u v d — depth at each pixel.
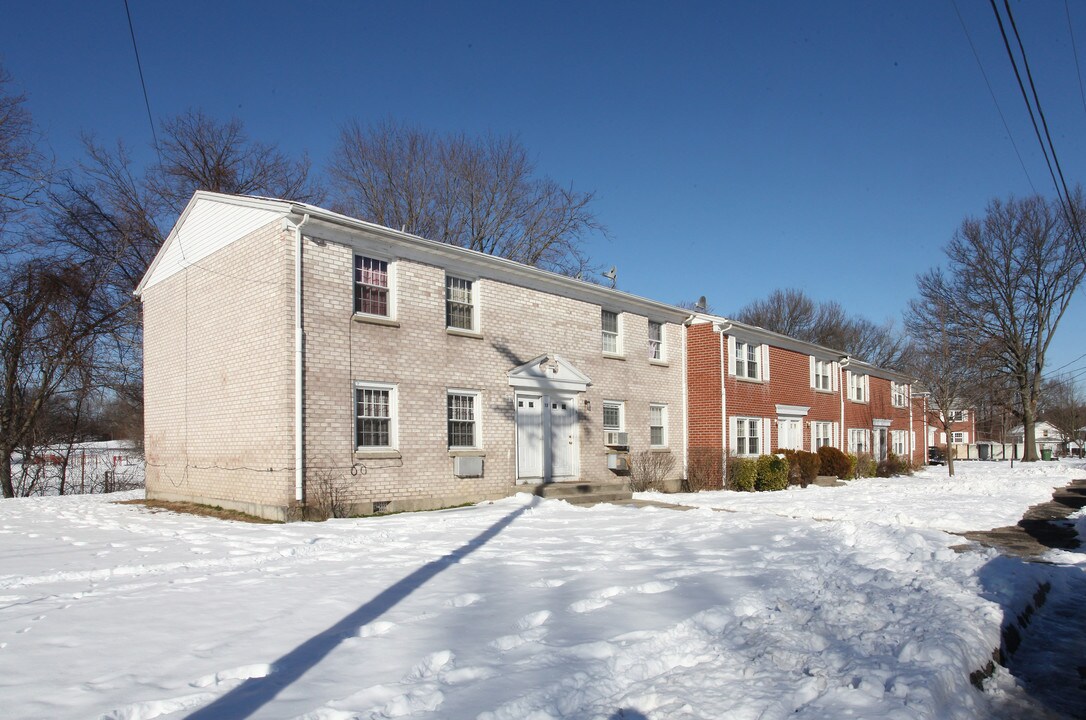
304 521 13.33
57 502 18.70
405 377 15.53
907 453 40.62
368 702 4.15
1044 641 6.72
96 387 26.92
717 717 4.16
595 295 20.89
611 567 8.59
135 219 29.02
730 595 6.93
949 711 4.55
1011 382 47.78
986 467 41.91
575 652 5.05
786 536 11.34
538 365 18.69
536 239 38.91
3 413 25.00
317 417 13.90
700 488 23.25
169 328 18.00
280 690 4.35
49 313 25.11
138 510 15.88
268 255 14.24
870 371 36.88
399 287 15.57
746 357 26.11
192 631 5.64
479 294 17.45
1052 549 11.15
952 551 9.47
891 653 5.41
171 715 3.98
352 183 36.50
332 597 6.83
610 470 20.98
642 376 22.56
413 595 6.96
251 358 14.62
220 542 10.65
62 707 4.06
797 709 4.32
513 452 17.84
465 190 37.66
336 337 14.35
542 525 12.82
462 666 4.79
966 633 5.78
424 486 15.65
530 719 4.01
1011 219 42.25
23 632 5.61
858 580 8.08
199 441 16.45
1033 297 43.47
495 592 7.14
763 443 26.39
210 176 32.59
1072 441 66.94
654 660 5.08
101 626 5.79
